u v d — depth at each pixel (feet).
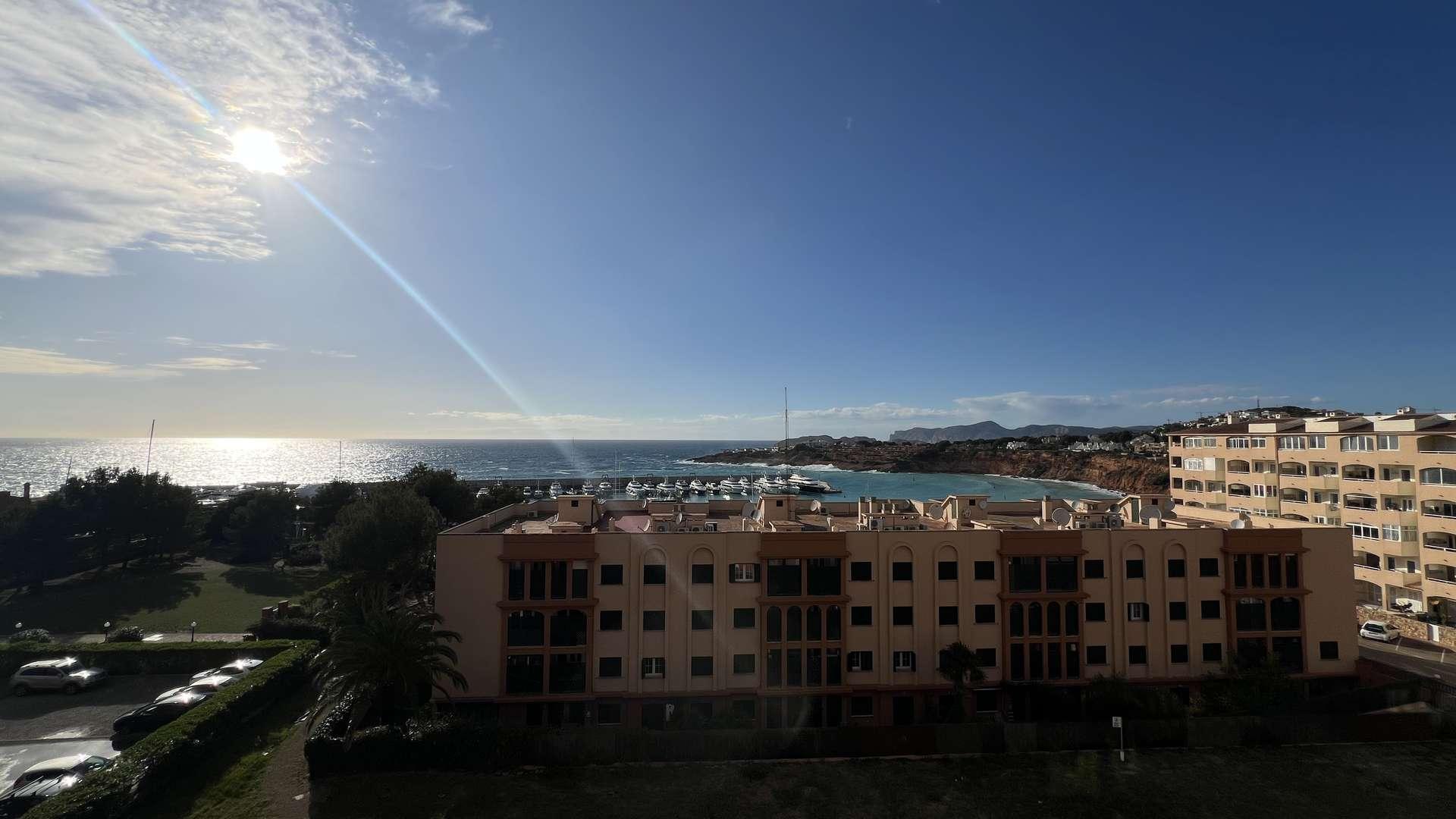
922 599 154.40
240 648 167.12
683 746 126.21
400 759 119.34
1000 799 112.57
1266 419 360.89
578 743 124.16
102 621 205.16
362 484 347.15
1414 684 143.23
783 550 151.12
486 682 145.79
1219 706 144.66
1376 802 110.93
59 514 247.50
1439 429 230.27
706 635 150.00
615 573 150.10
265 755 123.75
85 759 112.47
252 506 302.66
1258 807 109.81
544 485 652.07
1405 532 234.38
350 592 191.31
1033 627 155.33
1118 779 119.03
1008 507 201.26
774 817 107.04
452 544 147.33
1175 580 158.61
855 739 128.57
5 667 161.27
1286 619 158.40
